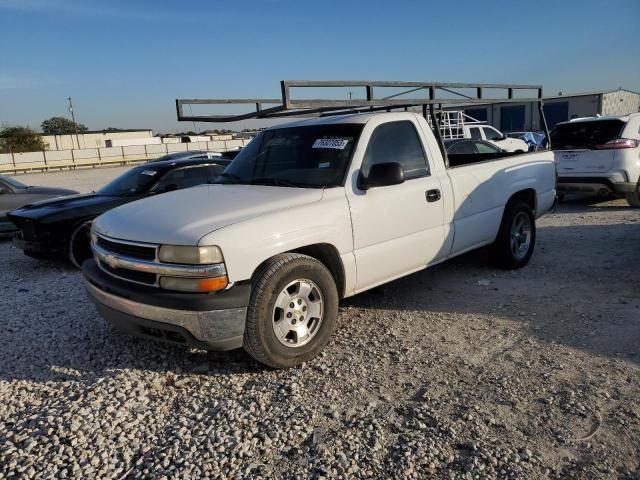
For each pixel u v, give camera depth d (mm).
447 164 5344
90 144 88875
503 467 2746
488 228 5793
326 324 4117
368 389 3609
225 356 4227
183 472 2814
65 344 4613
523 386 3543
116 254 3953
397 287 5812
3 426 3336
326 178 4441
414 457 2854
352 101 4617
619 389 3443
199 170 8195
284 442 3047
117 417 3350
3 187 9758
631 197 9797
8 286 6738
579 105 34625
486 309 5027
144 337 3914
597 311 4809
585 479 2650
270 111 4473
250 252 3652
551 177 6898
